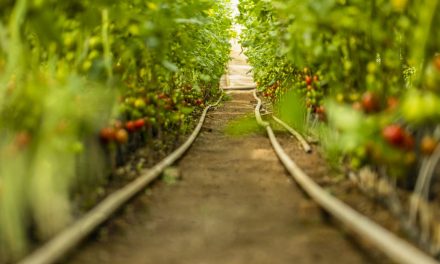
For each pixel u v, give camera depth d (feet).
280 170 13.73
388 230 8.29
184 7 13.30
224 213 9.83
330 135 13.15
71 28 11.19
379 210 9.25
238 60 79.87
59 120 8.12
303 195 10.99
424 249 7.50
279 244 7.96
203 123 26.03
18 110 7.97
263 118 27.66
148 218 9.55
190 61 20.08
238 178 12.94
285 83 23.93
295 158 14.90
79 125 9.20
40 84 8.43
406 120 8.79
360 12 10.66
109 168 12.03
